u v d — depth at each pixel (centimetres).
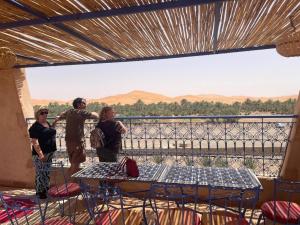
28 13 304
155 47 527
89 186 335
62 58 578
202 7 319
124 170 353
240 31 432
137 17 345
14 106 582
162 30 411
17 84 584
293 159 437
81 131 521
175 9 321
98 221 314
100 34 411
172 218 313
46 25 349
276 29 420
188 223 296
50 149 511
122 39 451
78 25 360
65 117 528
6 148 603
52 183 560
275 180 279
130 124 573
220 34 448
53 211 463
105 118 474
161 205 470
